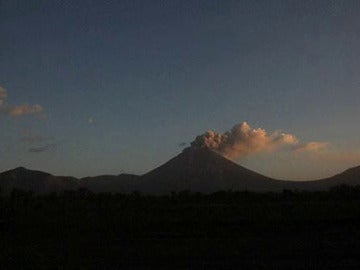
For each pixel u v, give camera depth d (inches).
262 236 1017.5
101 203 1927.9
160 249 853.8
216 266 696.4
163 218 1333.7
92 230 1178.6
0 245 922.7
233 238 992.9
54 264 714.2
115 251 840.3
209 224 1230.3
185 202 2166.6
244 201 2208.4
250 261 728.3
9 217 1433.3
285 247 857.5
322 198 2207.2
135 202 2098.9
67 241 984.3
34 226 1254.3
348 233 1026.1
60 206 1758.1
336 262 710.5
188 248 860.0
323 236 999.6
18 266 695.1
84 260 751.7
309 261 721.6
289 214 1359.5
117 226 1219.9
